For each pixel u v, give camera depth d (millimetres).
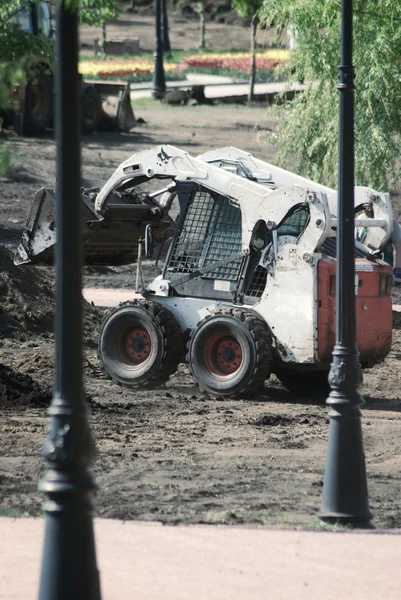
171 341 41500
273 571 19812
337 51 62875
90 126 119375
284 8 61875
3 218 81500
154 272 74000
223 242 41844
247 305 40969
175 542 21703
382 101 60844
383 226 43156
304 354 39375
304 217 41094
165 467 29875
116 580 18969
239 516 24859
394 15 54625
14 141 106750
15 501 25797
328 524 24641
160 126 130250
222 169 41688
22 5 45781
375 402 41375
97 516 24469
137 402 39562
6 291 55281
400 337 56281
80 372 16141
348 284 25797
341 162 26062
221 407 38844
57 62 15742
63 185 15844
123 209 44562
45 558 16062
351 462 24984
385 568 20250
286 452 32312
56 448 16000
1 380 39500
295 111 66000
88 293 64938
